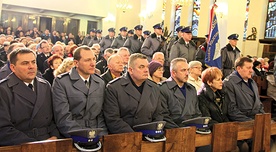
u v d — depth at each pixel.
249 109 3.52
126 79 2.74
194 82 4.07
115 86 2.69
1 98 2.24
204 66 6.30
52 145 1.69
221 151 2.41
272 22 13.09
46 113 2.48
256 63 6.50
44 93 2.48
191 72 4.10
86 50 2.64
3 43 7.02
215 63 5.94
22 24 14.60
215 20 5.99
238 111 3.45
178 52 6.06
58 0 14.34
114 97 2.66
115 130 2.59
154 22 11.86
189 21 17.00
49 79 4.12
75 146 1.92
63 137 2.47
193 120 2.41
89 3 15.05
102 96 2.70
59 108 2.51
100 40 11.43
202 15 15.31
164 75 6.45
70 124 2.42
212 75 3.21
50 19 15.10
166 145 2.09
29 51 2.36
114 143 1.88
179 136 2.13
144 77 2.68
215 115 3.21
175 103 3.03
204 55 6.31
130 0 16.34
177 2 11.48
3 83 2.30
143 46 7.10
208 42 6.02
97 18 15.86
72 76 2.65
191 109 3.06
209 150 2.71
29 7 13.98
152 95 2.79
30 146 1.62
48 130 2.49
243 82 3.57
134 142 1.95
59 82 2.60
